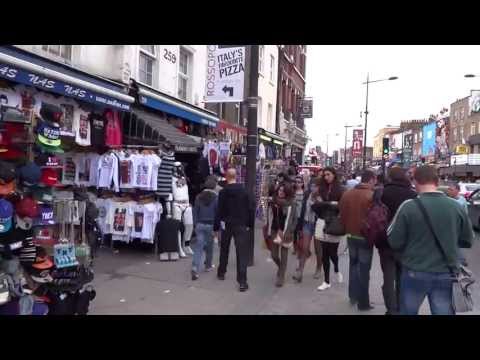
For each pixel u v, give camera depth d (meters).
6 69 6.06
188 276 7.85
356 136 51.28
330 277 8.21
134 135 9.78
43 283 4.91
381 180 9.66
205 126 14.12
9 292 4.42
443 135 67.00
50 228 5.27
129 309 5.88
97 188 9.32
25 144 5.21
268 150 22.61
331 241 7.29
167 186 9.29
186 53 13.62
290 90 29.83
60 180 8.25
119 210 9.09
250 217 7.34
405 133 88.56
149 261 8.88
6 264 4.52
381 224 5.51
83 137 8.22
